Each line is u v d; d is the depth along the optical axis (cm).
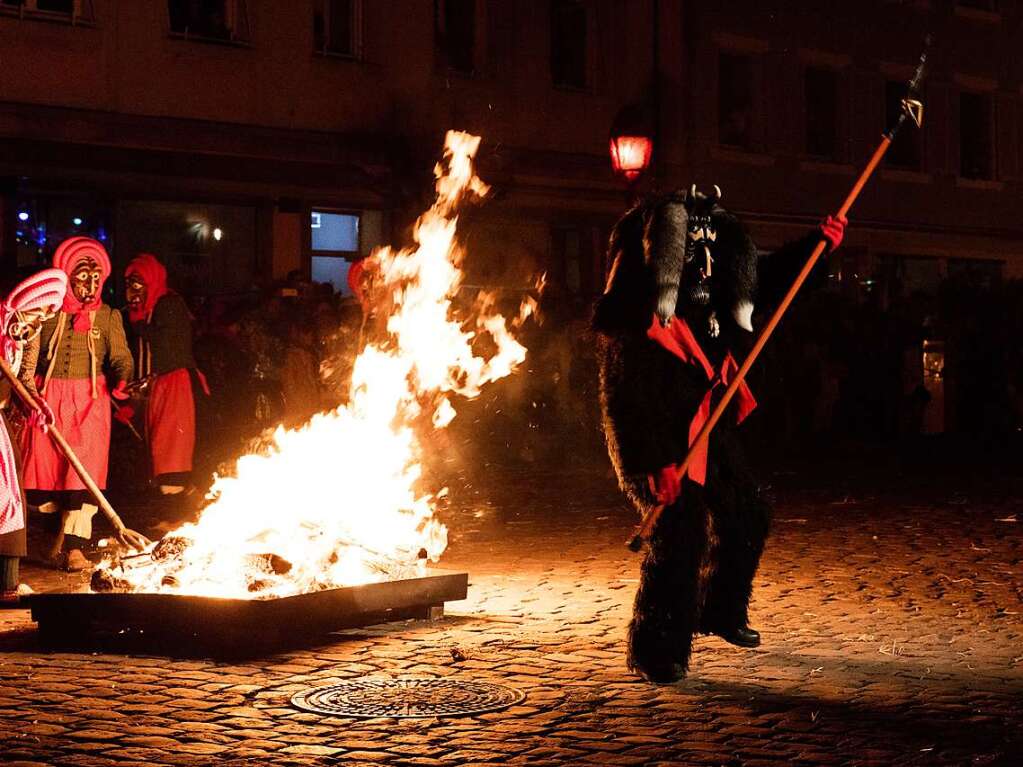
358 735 568
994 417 2364
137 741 558
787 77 3056
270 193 2197
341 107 2278
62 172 1966
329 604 729
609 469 1734
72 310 1008
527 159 2505
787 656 710
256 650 717
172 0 2105
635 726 581
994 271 3516
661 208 661
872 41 3228
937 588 911
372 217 2352
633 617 656
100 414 1020
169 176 2047
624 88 2719
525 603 854
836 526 1214
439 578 785
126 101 2045
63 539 1023
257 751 545
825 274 694
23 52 1950
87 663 691
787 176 3059
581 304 1978
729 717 594
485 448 1869
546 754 543
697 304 677
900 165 3312
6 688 641
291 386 1503
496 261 2477
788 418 2191
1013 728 579
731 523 682
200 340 1534
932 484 1571
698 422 658
